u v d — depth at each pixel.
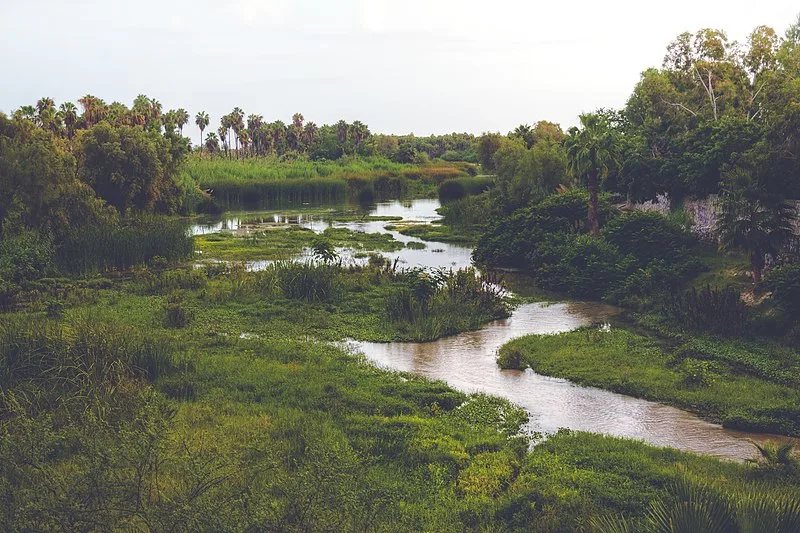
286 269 31.67
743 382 19.03
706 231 33.19
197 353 20.88
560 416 17.11
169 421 12.47
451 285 28.94
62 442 10.96
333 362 20.77
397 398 17.83
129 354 18.28
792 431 15.89
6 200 37.94
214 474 10.48
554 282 33.28
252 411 16.33
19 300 29.50
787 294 22.48
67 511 8.15
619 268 31.53
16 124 42.97
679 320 24.92
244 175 102.69
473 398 18.17
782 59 43.06
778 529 8.62
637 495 11.89
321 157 149.50
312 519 8.19
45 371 15.77
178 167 73.25
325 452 10.59
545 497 11.77
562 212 41.16
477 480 12.84
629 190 39.81
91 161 57.41
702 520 8.88
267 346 22.27
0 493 8.60
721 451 14.97
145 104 107.31
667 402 18.06
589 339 23.41
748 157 28.23
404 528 10.12
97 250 36.47
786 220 26.84
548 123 92.88
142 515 8.62
